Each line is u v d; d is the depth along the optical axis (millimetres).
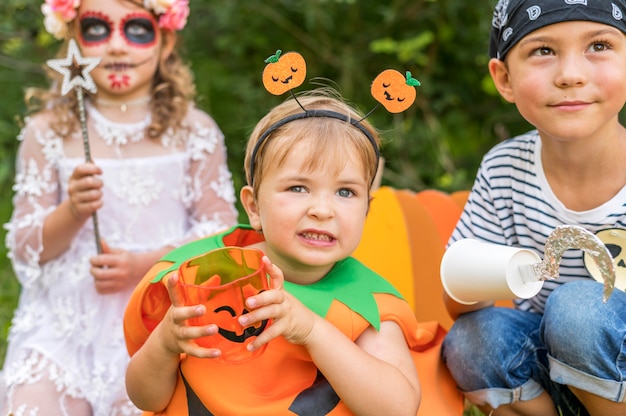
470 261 1688
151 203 2324
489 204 1927
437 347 1883
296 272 1678
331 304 1614
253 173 1685
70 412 2119
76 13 2299
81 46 2297
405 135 3723
